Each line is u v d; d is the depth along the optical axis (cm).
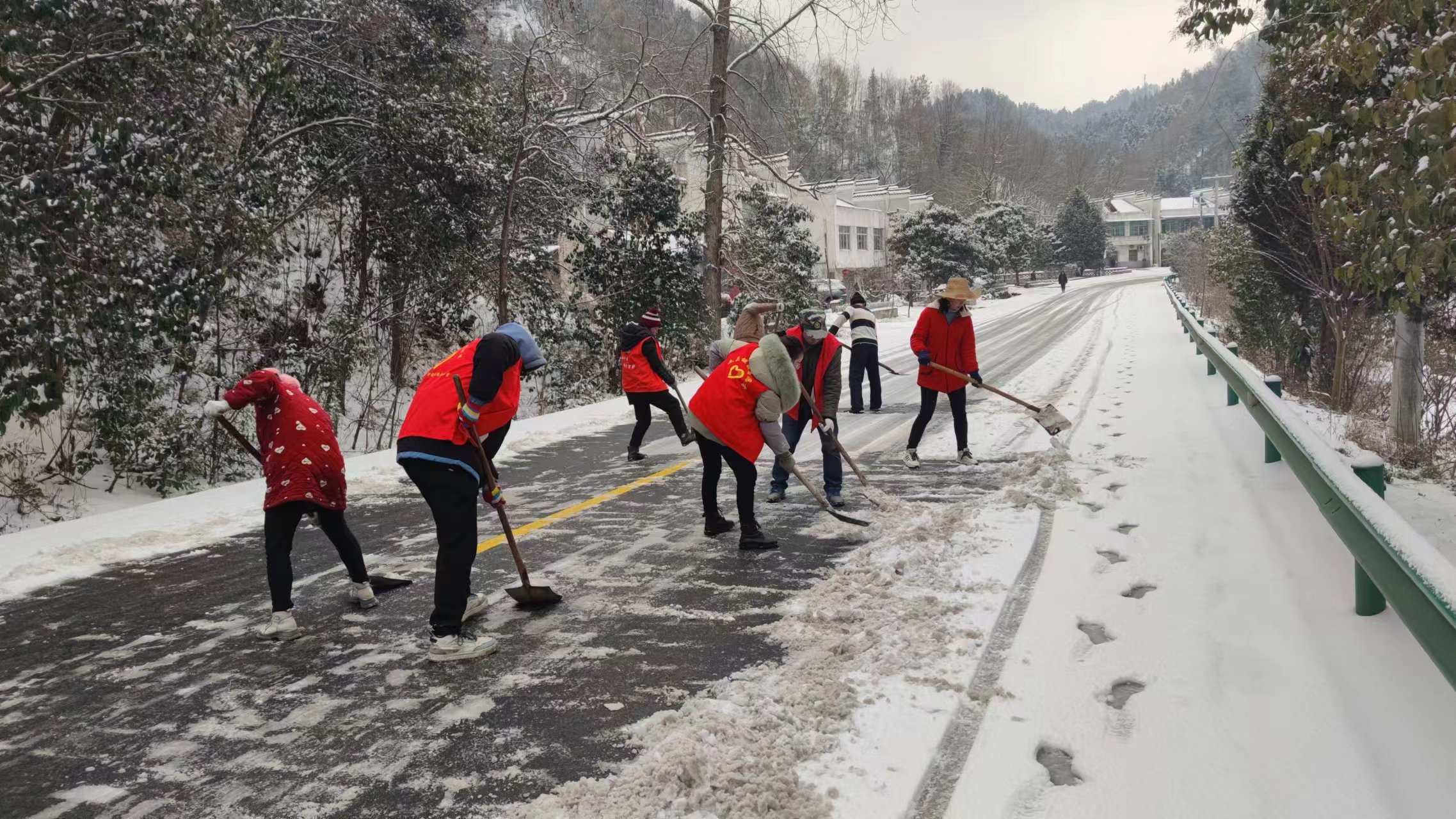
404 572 566
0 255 747
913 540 571
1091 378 1470
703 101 2161
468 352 438
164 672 417
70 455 1047
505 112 1723
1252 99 1439
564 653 423
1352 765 297
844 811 286
